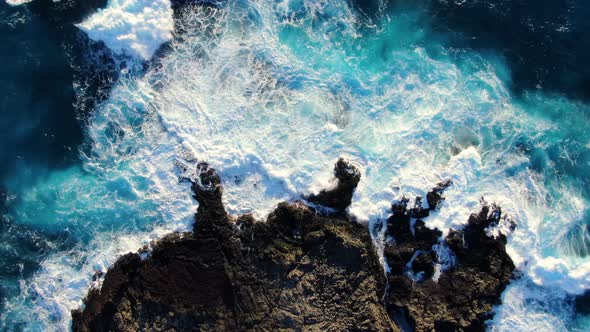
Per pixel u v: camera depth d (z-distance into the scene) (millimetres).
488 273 18875
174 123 20156
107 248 19375
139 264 18781
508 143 20391
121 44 20547
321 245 18234
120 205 19766
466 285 18672
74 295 19172
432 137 20203
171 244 18766
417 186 19438
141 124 20281
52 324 19078
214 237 18750
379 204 19297
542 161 20328
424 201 19344
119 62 20672
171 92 20562
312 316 17578
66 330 18953
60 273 19344
